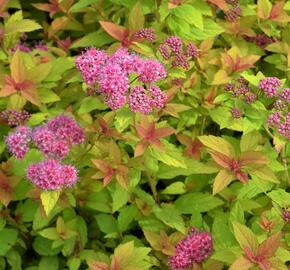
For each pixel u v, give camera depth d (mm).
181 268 627
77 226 692
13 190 673
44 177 583
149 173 686
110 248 714
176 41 709
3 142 715
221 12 876
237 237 580
